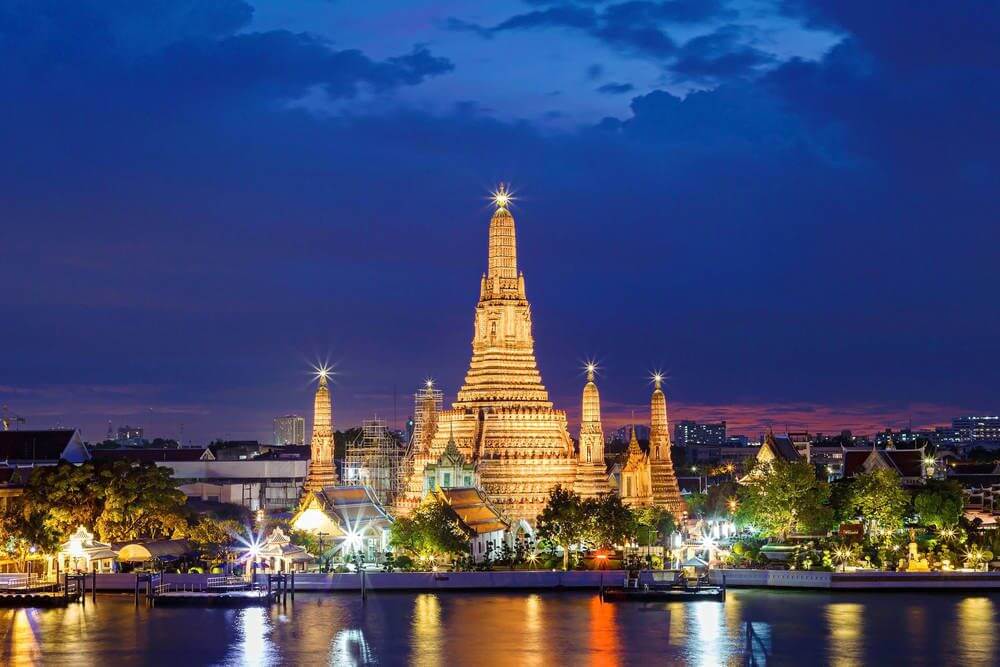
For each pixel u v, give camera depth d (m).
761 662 157.38
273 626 178.62
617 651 162.88
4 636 172.00
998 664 156.00
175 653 161.25
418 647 164.62
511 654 160.75
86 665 155.00
